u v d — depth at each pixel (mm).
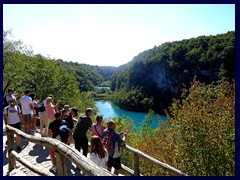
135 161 5578
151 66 116438
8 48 22984
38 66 23312
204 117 6777
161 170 7914
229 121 6383
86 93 33562
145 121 15508
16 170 5664
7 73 22609
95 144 4680
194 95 7961
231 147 6188
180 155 6945
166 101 103312
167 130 9203
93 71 195750
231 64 82438
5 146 7258
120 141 5352
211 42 95500
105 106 109500
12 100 7055
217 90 8125
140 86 116500
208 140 6473
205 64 90812
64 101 22844
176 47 106938
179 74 101188
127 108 107188
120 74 154750
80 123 5859
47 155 6832
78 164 3811
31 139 5121
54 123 5789
